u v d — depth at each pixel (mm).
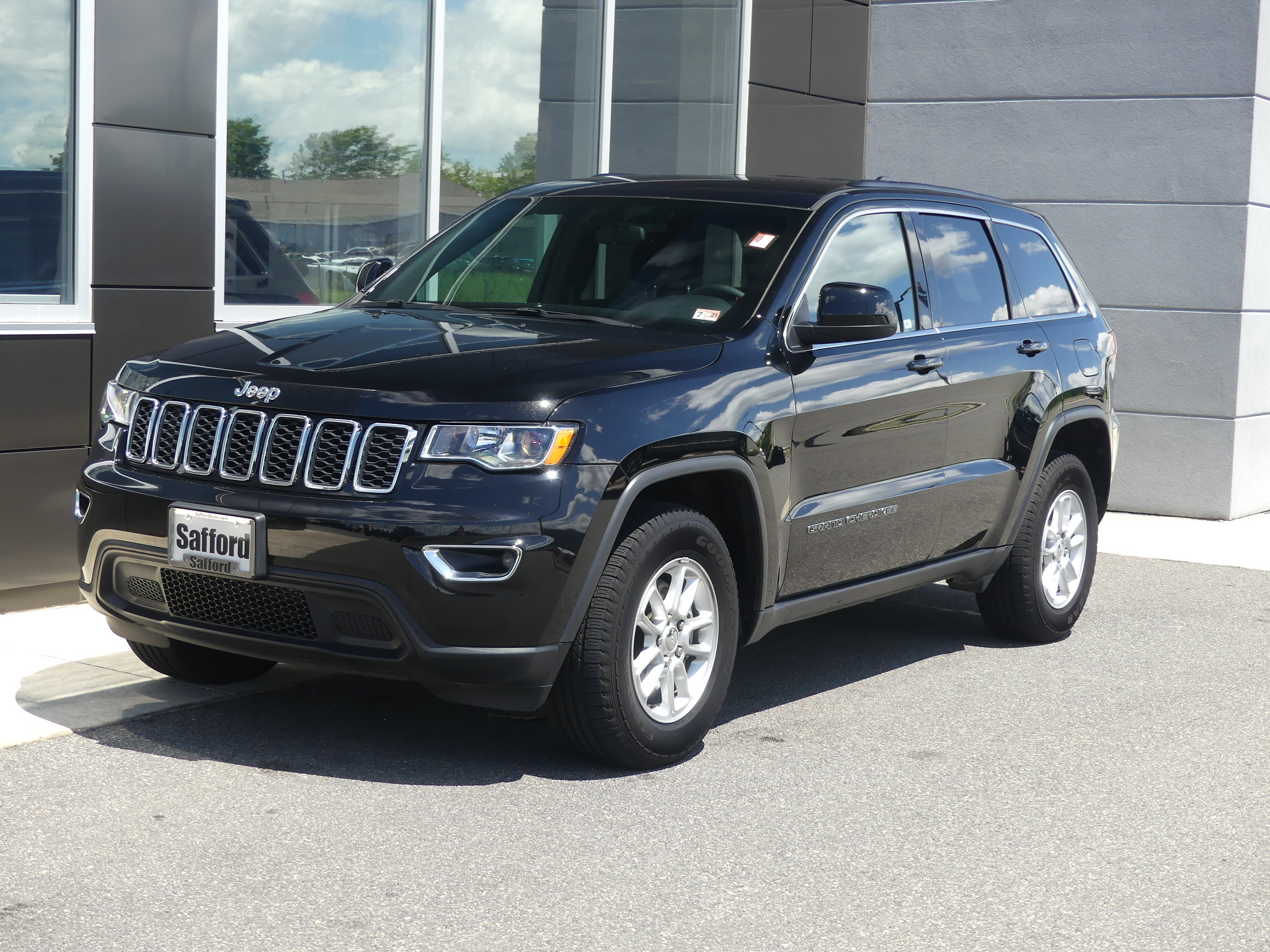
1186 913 3713
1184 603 7836
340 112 7941
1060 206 11133
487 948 3301
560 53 9359
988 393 5941
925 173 11656
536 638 4195
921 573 5770
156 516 4430
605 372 4434
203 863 3721
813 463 5012
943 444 5707
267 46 7508
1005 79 11266
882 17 11703
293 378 4355
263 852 3809
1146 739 5262
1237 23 10398
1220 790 4727
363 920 3420
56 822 3957
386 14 8117
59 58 6547
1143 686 6035
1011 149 11289
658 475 4391
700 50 10367
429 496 4109
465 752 4711
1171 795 4652
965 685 5930
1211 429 10734
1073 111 11023
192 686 5289
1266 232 10789
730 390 4668
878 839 4133
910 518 5543
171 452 4500
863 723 5312
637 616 4438
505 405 4176
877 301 4867
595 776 4547
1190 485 10836
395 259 8367
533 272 5453
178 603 4555
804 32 11086
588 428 4238
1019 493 6262
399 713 5102
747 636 5000
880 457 5352
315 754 4621
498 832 4031
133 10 6668
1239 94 10422
